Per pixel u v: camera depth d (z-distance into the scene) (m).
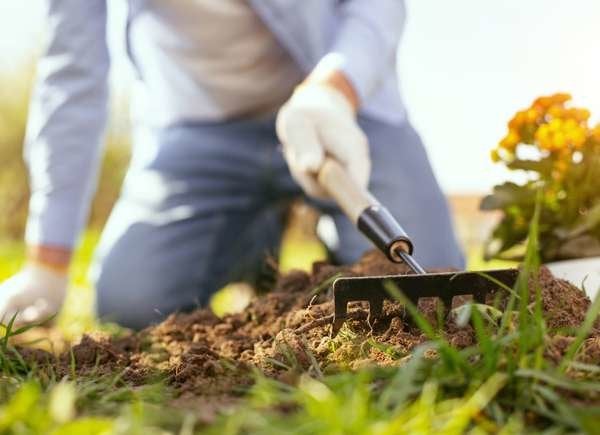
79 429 0.82
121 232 1.80
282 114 1.50
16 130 4.69
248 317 1.28
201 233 1.79
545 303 1.13
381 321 1.12
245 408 0.90
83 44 1.70
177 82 1.79
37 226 1.65
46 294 1.61
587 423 0.83
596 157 1.36
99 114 1.70
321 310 1.16
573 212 1.37
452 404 0.91
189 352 1.16
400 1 1.68
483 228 3.32
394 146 1.75
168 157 1.81
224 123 1.79
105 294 1.78
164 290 1.77
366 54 1.58
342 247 1.77
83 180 1.68
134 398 1.01
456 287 1.12
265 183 1.78
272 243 1.84
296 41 1.68
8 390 1.06
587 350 1.04
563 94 1.38
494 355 0.96
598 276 1.27
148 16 1.76
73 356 1.16
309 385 0.95
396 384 0.96
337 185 1.35
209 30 1.73
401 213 1.72
